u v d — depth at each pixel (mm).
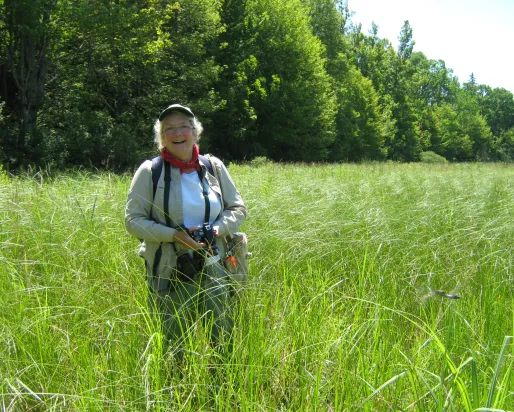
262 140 39469
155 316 3029
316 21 53656
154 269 3338
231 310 3266
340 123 49344
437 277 4445
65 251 4195
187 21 30125
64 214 5371
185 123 3354
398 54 76625
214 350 2873
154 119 27328
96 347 2936
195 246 3234
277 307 3279
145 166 3395
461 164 33250
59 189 7633
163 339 2943
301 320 3172
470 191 8945
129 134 23828
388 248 5000
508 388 2439
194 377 2658
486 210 6672
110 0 23672
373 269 4344
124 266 3955
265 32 39188
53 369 2734
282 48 39312
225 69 35844
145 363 2617
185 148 3369
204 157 3521
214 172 3506
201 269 3271
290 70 39906
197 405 2611
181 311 3225
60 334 2947
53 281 3580
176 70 30125
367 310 3664
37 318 2988
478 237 5113
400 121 67438
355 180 12000
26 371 2689
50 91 25453
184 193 3363
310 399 2590
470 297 3826
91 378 2572
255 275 4258
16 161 20359
